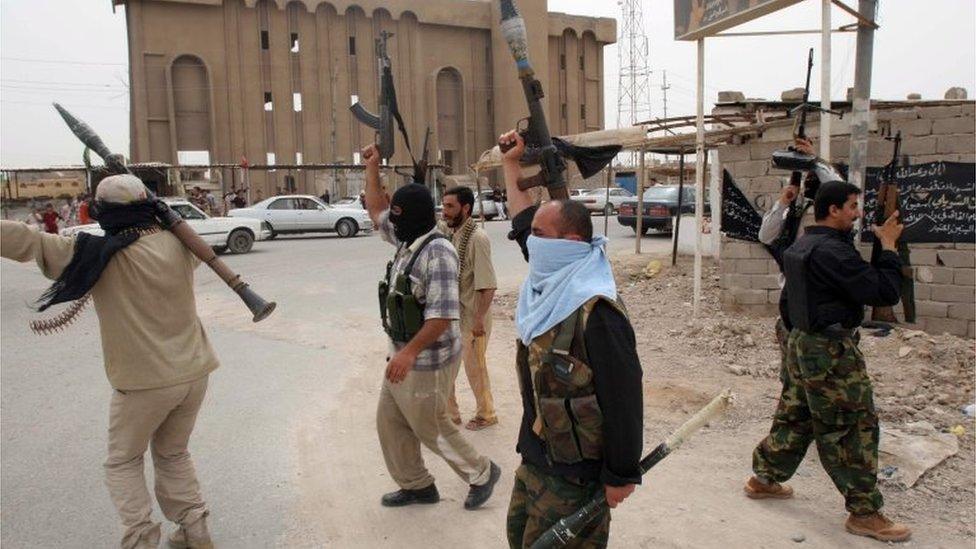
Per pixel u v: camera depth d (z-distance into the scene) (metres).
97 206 3.25
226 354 8.05
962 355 7.05
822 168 4.19
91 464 4.84
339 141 46.28
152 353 3.25
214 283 13.38
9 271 15.71
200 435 5.42
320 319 10.04
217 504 4.25
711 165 13.20
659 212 20.56
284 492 4.41
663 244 18.66
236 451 5.09
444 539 3.80
